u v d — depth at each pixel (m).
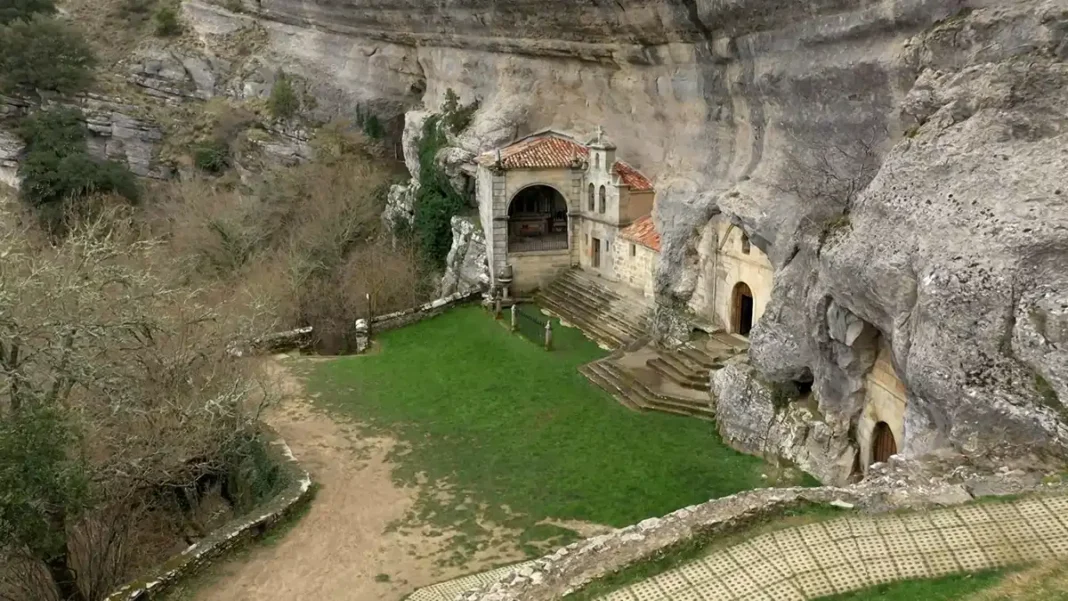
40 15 56.00
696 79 27.62
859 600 10.11
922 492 11.85
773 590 10.54
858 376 17.98
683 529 12.03
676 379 25.22
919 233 13.94
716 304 27.23
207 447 20.94
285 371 29.50
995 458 12.02
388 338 33.50
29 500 13.78
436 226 43.34
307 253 39.84
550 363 29.38
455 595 15.52
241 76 64.19
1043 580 9.77
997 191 13.06
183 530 21.77
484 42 42.44
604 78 35.38
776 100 22.33
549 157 36.72
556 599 11.12
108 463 18.23
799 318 19.64
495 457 22.11
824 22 19.27
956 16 15.58
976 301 12.47
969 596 9.79
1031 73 13.62
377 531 18.47
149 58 65.31
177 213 44.97
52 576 16.80
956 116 14.63
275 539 18.17
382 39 54.34
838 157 19.44
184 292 25.00
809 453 19.25
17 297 17.19
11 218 31.56
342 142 55.16
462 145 41.38
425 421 24.81
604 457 21.66
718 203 24.22
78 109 55.53
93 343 18.73
